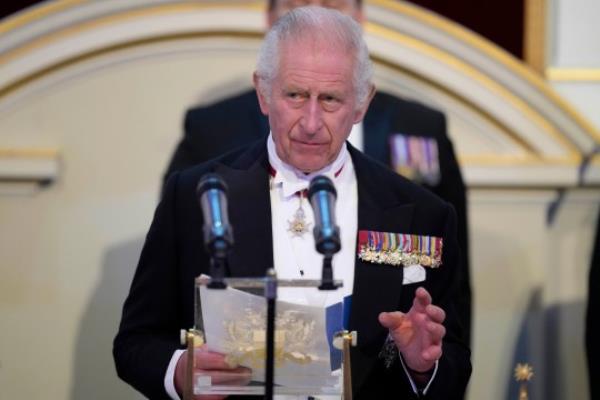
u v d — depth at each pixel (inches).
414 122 674.8
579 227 800.3
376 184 468.8
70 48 756.6
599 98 812.6
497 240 797.9
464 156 793.6
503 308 795.4
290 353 407.2
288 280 383.2
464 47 785.6
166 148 772.0
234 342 407.5
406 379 443.5
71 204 764.0
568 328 795.4
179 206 458.0
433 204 468.4
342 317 413.1
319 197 386.3
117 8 759.7
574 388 793.6
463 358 458.0
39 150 759.7
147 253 459.8
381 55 781.3
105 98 768.3
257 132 645.3
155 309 457.4
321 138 432.5
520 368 494.9
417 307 413.1
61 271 761.0
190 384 407.2
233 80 775.7
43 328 757.3
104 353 759.1
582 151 797.9
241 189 455.5
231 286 397.4
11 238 757.9
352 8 655.1
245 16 767.7
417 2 811.4
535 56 810.2
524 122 794.8
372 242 453.4
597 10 810.2
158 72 772.6
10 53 756.0
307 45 428.8
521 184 792.9
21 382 755.4
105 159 768.3
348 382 407.5
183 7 765.9
